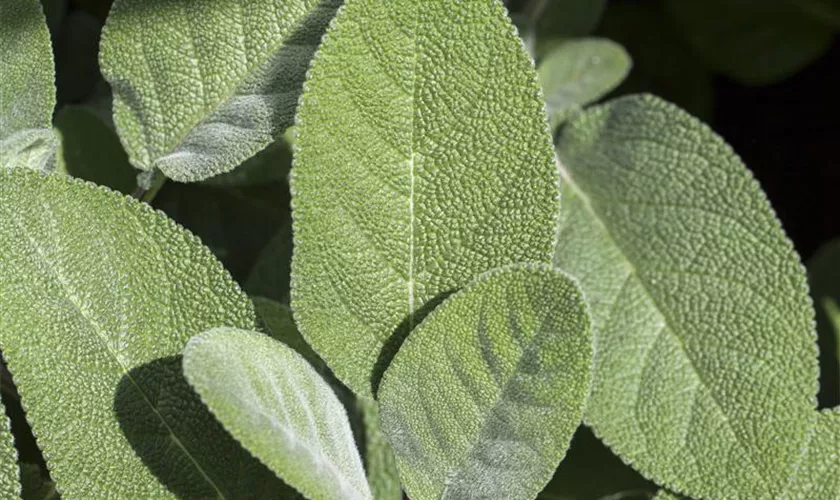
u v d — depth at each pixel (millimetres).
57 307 268
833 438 292
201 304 272
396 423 272
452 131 268
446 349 267
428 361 268
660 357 303
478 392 268
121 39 288
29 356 266
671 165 312
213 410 248
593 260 311
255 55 286
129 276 271
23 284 266
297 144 264
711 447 296
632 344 304
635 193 313
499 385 267
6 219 266
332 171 266
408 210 269
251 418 250
